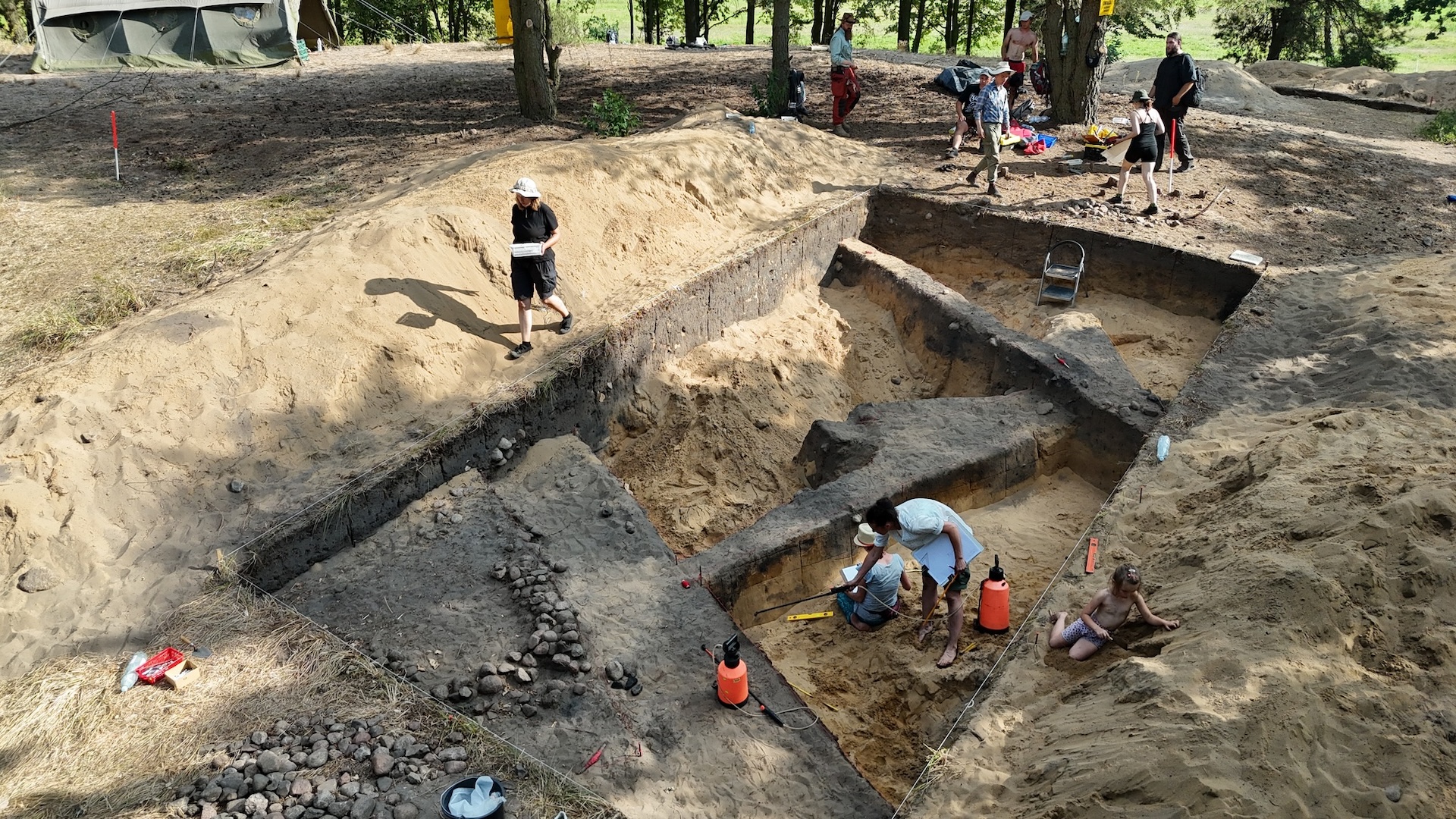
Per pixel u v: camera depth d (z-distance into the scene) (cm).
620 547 782
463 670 641
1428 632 576
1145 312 1253
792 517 830
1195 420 898
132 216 1187
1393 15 3234
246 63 2166
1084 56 1683
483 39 4116
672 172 1304
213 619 655
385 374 895
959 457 913
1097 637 646
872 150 1620
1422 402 845
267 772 539
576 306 1069
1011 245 1352
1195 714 532
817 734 627
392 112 1748
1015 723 607
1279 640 576
